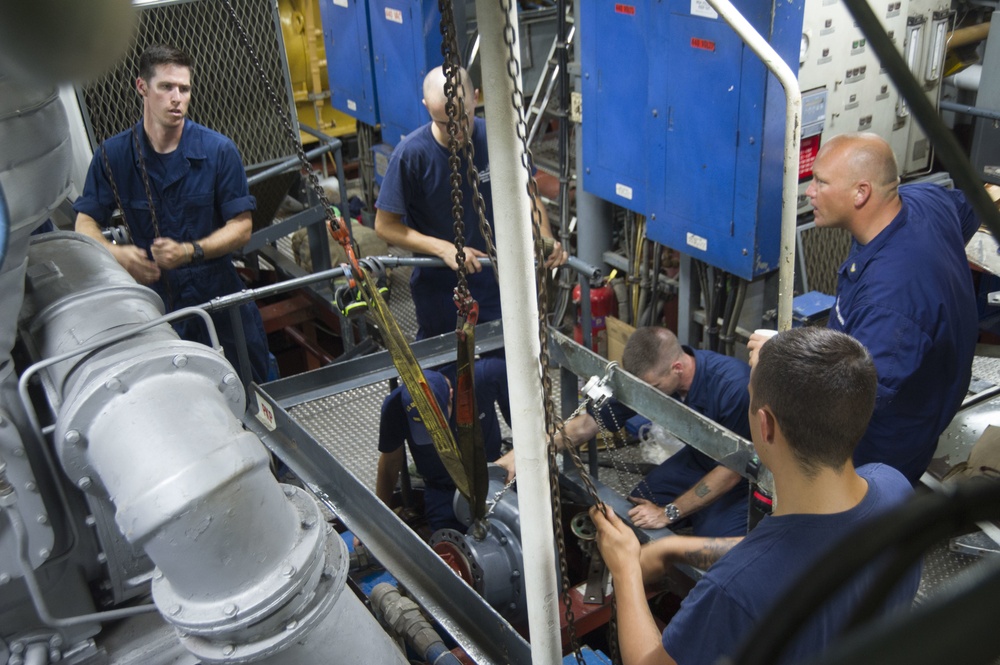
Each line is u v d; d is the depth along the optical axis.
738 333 4.68
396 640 2.63
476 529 2.64
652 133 4.55
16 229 1.66
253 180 4.90
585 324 3.90
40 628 2.13
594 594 3.14
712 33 4.01
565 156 5.37
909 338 2.73
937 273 2.76
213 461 1.70
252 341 4.55
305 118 7.71
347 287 3.50
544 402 1.68
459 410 2.32
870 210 2.84
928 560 2.68
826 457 1.53
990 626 0.18
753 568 1.55
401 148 4.28
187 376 1.87
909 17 4.34
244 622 1.75
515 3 1.37
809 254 4.58
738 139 4.10
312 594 1.86
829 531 1.53
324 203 2.57
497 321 3.66
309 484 2.84
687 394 3.41
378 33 6.27
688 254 4.63
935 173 4.93
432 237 4.38
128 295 2.16
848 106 4.35
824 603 0.23
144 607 2.09
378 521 2.59
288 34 7.18
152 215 3.89
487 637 2.21
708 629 1.59
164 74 3.89
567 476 3.47
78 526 2.07
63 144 1.73
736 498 3.32
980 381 3.95
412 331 5.64
